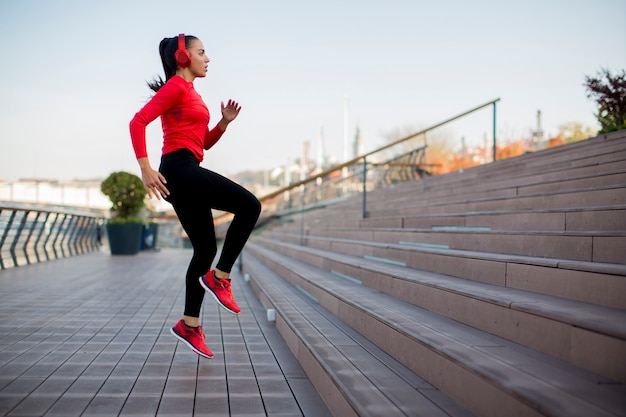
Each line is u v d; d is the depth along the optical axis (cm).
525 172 651
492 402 170
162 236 1911
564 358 193
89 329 424
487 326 246
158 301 579
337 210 1190
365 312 315
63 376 290
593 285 229
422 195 803
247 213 289
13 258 1002
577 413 137
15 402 246
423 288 319
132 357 336
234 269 975
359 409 188
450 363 203
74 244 1400
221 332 421
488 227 444
